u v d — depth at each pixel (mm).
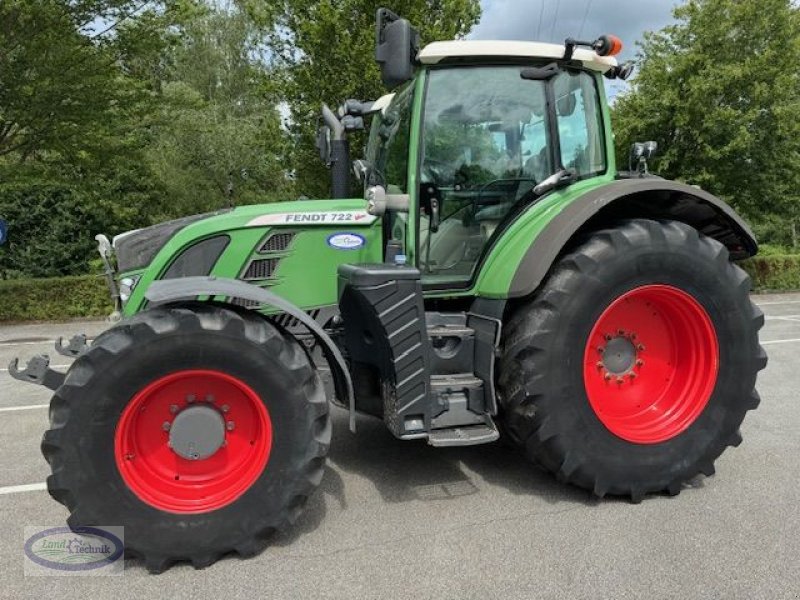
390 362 2924
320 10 9406
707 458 3205
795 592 2334
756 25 14094
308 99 10250
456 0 9648
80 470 2471
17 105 9742
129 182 15852
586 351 3029
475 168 3412
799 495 3168
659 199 3301
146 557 2520
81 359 2502
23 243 15547
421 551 2662
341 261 3439
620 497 3158
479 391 3117
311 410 2672
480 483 3361
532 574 2473
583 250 3035
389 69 2902
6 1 9086
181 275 3285
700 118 14484
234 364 2590
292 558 2629
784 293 16141
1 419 4836
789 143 14508
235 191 18203
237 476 2711
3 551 2723
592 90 3631
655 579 2426
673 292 3141
